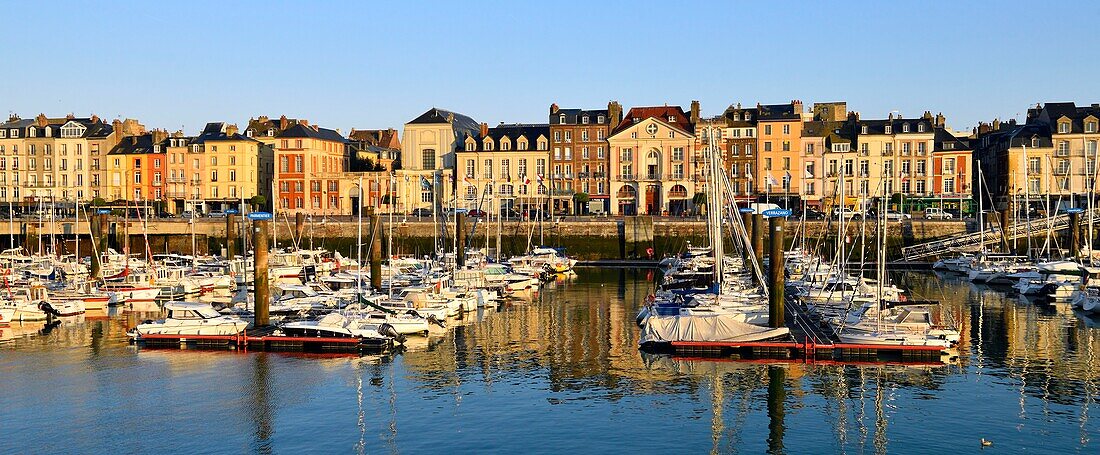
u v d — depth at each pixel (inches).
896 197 5433.1
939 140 5718.5
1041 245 4542.3
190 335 2231.8
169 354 2159.2
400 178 5969.5
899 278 3914.9
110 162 6250.0
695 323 2150.6
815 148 5738.2
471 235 4633.4
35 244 4972.9
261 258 2369.6
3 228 5032.0
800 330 2266.2
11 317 2657.5
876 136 5674.2
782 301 2226.9
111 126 6481.3
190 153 6141.7
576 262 4714.6
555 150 5885.8
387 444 1544.0
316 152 6131.9
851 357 2048.5
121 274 3526.1
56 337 2405.3
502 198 5944.9
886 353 2064.5
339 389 1855.3
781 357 2063.2
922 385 1850.4
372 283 3184.1
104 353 2178.9
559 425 1628.9
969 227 4702.3
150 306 3036.4
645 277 4074.8
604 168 5851.4
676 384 1868.8
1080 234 4463.6
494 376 1956.2
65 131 6284.5
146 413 1705.2
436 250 4224.9
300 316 2479.1
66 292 2965.1
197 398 1793.8
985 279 3695.9
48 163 6279.5
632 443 1541.6
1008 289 3479.3
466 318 2736.2
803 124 5920.3
